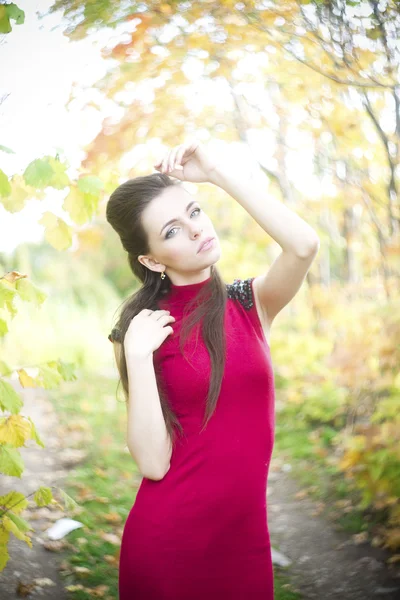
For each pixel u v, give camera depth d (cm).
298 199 550
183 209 191
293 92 446
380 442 364
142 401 183
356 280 505
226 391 185
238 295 196
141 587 187
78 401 668
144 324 190
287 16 368
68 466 482
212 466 186
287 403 552
